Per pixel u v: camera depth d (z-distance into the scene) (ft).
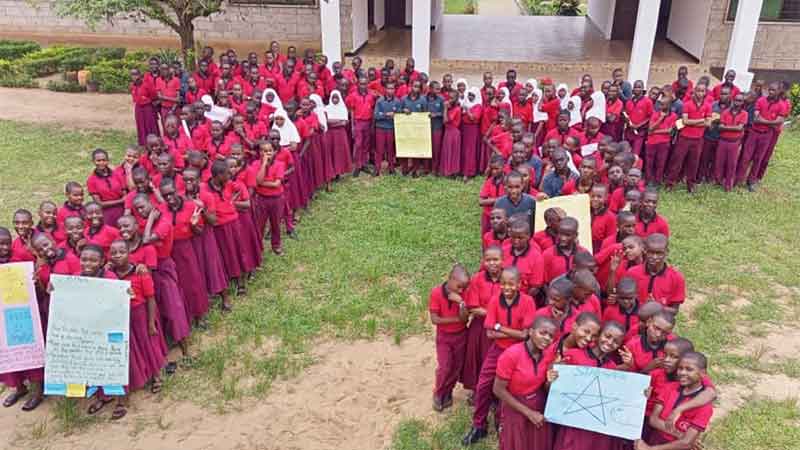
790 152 43.39
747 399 20.66
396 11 74.02
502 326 17.13
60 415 19.83
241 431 19.36
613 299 18.21
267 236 31.42
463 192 36.47
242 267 26.21
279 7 66.44
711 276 27.86
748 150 36.32
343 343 23.48
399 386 21.33
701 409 14.26
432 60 59.93
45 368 18.84
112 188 26.91
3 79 58.39
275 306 25.57
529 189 25.81
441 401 19.93
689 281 27.61
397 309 25.41
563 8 96.12
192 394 20.93
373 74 39.91
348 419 19.89
